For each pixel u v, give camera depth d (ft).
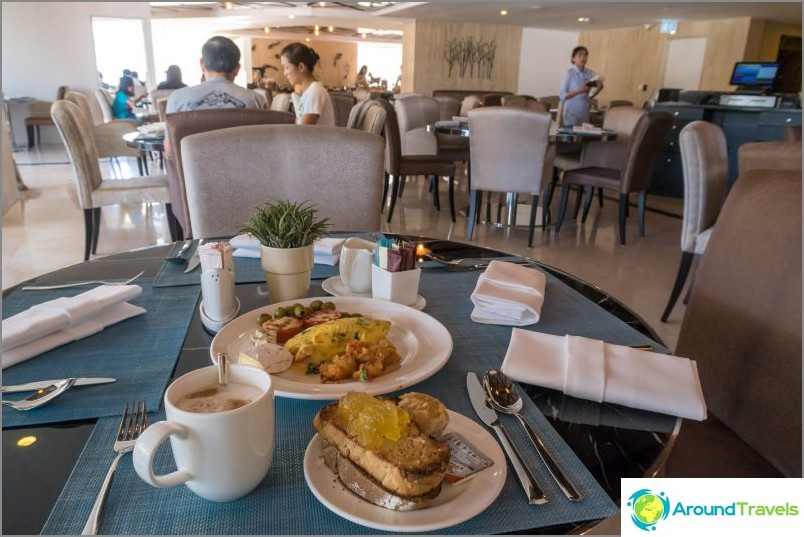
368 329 2.53
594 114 25.57
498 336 2.93
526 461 1.92
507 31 39.50
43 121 27.43
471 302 3.39
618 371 2.39
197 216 5.13
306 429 2.06
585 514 1.66
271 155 5.25
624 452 2.00
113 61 32.30
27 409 2.13
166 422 1.56
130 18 31.71
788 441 3.06
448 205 17.29
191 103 10.08
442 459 1.63
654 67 35.83
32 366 2.49
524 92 42.29
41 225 13.37
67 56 30.48
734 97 18.38
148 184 11.12
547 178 13.91
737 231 3.76
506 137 11.94
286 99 19.10
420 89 38.52
